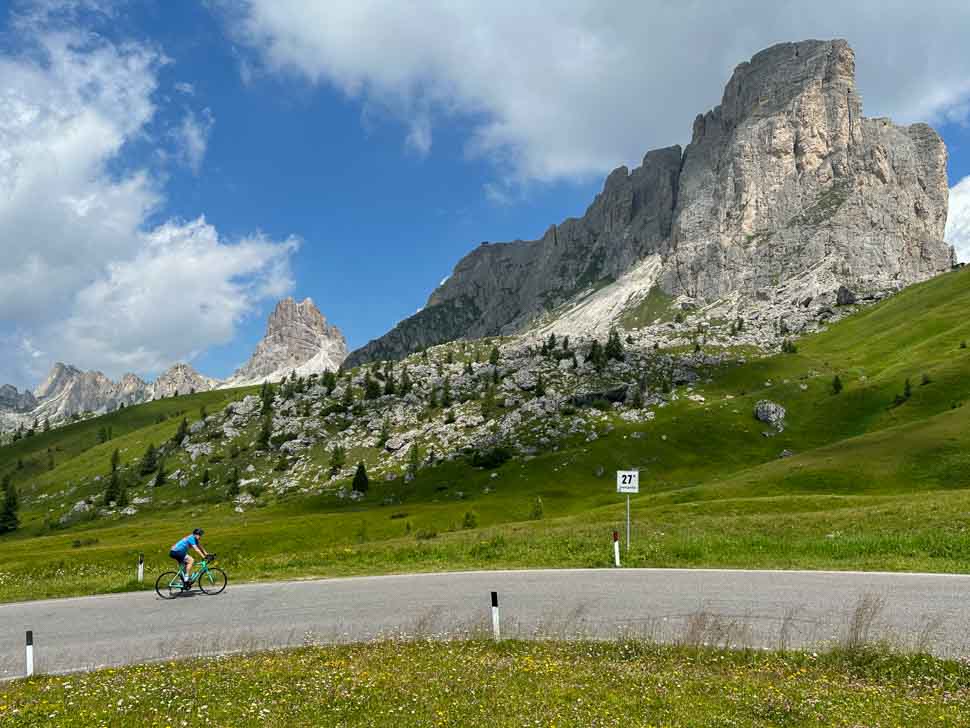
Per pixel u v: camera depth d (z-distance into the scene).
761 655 16.33
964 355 177.88
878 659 15.59
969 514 34.53
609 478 152.62
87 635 21.64
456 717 12.22
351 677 15.22
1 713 13.40
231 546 89.62
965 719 11.96
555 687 14.03
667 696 13.27
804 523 37.94
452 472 179.00
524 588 26.03
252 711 13.01
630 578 27.14
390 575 31.20
